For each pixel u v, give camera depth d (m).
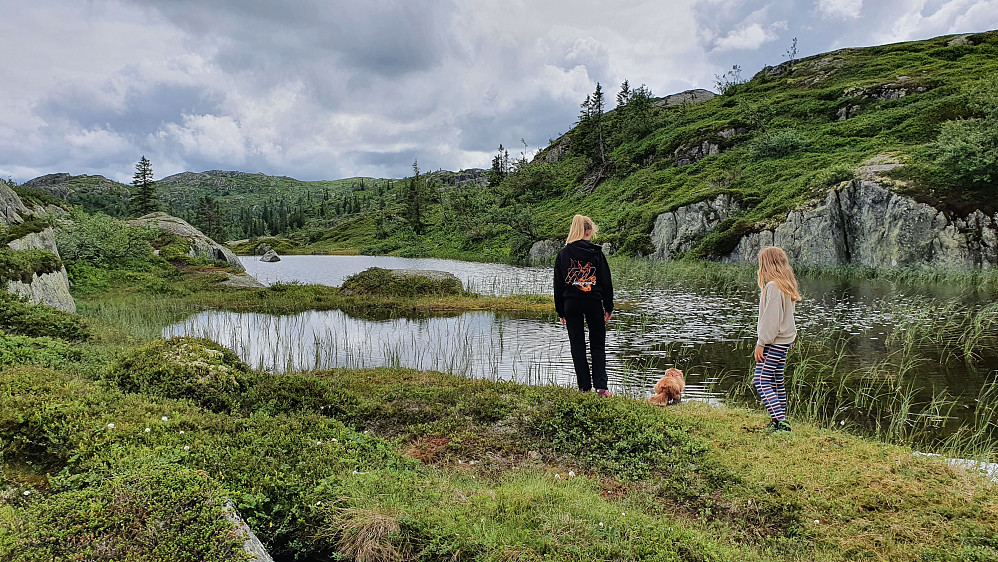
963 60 54.97
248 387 6.62
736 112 60.12
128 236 27.08
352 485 4.30
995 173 25.72
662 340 12.91
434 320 16.58
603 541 3.72
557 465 5.41
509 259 49.34
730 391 8.95
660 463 5.21
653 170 57.38
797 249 30.20
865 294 19.41
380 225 97.00
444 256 60.16
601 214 51.12
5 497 3.74
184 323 15.61
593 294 6.94
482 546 3.60
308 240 110.31
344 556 3.73
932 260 25.81
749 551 3.85
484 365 10.84
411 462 5.16
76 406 4.88
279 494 4.13
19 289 12.02
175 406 5.53
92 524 3.17
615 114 84.31
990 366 9.81
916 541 3.89
